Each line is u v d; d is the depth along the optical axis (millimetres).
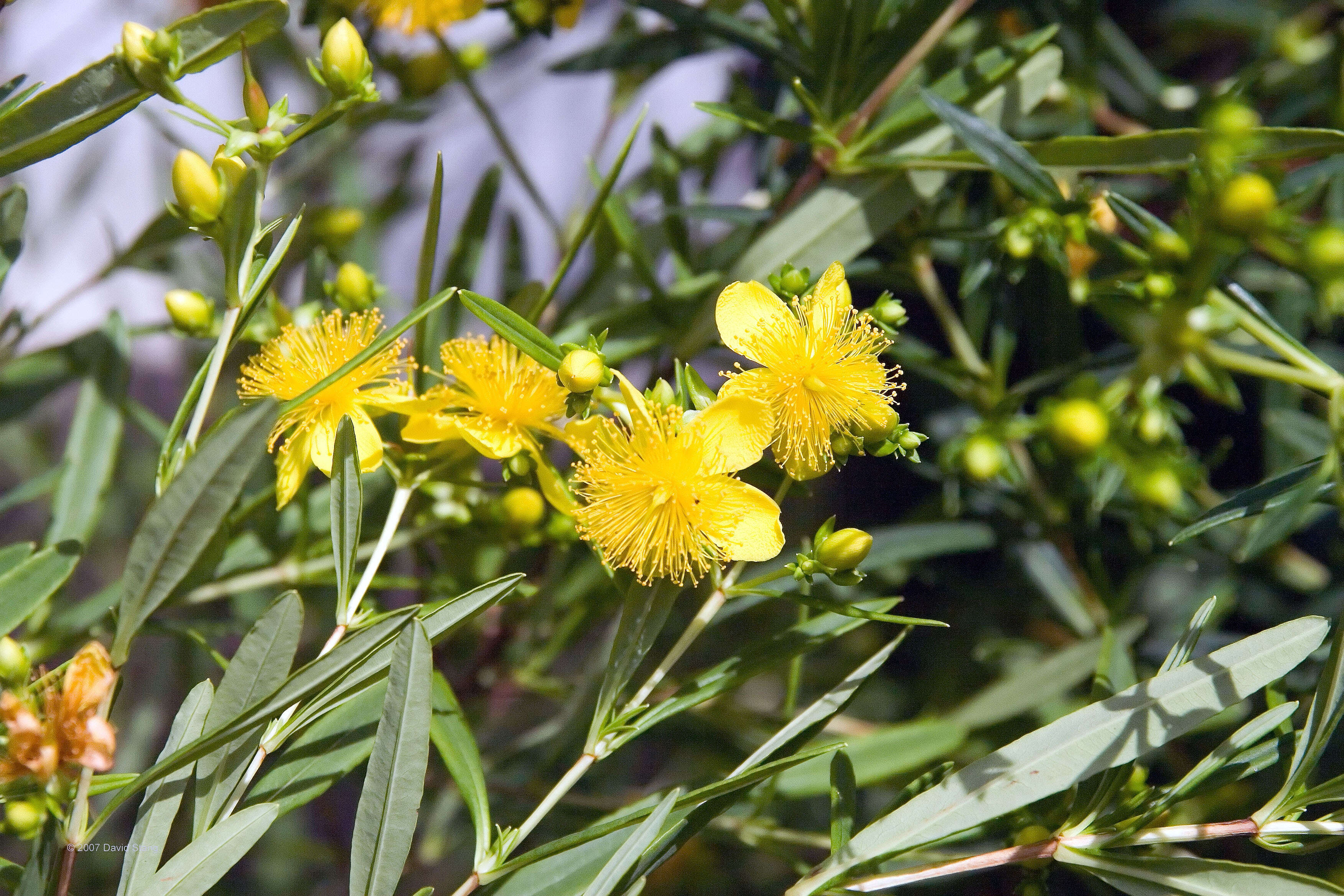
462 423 468
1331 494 465
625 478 463
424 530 502
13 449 644
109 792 473
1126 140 471
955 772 465
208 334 487
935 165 485
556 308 533
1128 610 530
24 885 447
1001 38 519
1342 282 441
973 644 543
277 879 576
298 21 533
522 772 542
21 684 451
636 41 523
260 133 458
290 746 467
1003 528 523
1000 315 506
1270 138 459
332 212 547
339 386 469
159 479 454
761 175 541
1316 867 501
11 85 480
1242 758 463
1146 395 456
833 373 466
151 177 670
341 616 460
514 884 463
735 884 551
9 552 479
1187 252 449
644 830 445
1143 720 457
